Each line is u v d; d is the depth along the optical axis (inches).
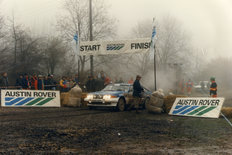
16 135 274.7
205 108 424.5
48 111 489.4
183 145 238.8
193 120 392.8
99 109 544.4
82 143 243.1
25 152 211.5
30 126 326.3
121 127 328.2
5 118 390.9
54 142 246.2
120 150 220.4
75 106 581.6
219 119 400.2
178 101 462.3
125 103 525.0
